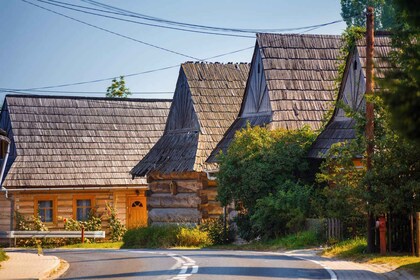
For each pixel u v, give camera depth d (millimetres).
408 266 29844
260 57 61531
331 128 53188
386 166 36094
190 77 66500
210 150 61844
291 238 47062
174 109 68438
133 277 28125
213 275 28062
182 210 63531
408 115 19672
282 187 51156
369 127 37375
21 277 29000
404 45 22141
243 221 53812
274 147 52656
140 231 61000
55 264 34156
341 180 41031
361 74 51656
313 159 53062
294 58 61719
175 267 31344
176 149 64875
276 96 59281
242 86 67812
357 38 53375
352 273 28984
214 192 62062
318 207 46000
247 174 52281
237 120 63688
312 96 60031
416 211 35781
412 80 20094
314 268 30828
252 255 38812
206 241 56156
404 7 20484
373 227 37438
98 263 35500
